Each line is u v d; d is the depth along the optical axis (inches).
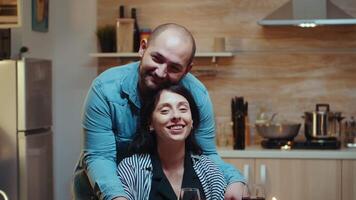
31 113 174.2
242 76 205.3
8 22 177.8
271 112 205.3
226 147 193.5
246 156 185.8
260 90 205.2
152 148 86.0
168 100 81.6
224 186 86.8
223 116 205.5
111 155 86.1
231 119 202.8
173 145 83.3
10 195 172.2
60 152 212.5
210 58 205.9
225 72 205.9
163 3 207.8
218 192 85.9
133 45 202.1
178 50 78.0
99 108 85.7
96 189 81.3
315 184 184.2
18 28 188.1
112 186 78.9
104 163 83.9
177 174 85.4
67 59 212.2
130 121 87.4
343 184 183.3
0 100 171.2
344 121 199.3
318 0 185.9
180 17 207.3
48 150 186.7
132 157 85.7
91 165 84.4
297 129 190.7
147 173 83.8
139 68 84.1
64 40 212.2
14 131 170.9
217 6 205.5
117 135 88.5
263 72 204.8
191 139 88.7
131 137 88.2
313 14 185.9
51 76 190.7
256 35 204.7
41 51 202.5
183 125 82.2
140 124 85.9
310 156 183.8
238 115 189.2
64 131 212.8
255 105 205.5
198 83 92.7
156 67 78.9
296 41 203.5
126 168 84.3
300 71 203.8
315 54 203.2
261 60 204.7
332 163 183.6
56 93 212.4
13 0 177.0
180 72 80.5
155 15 208.2
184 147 86.4
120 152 88.4
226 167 92.4
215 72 205.8
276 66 204.5
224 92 206.1
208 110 92.7
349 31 201.9
